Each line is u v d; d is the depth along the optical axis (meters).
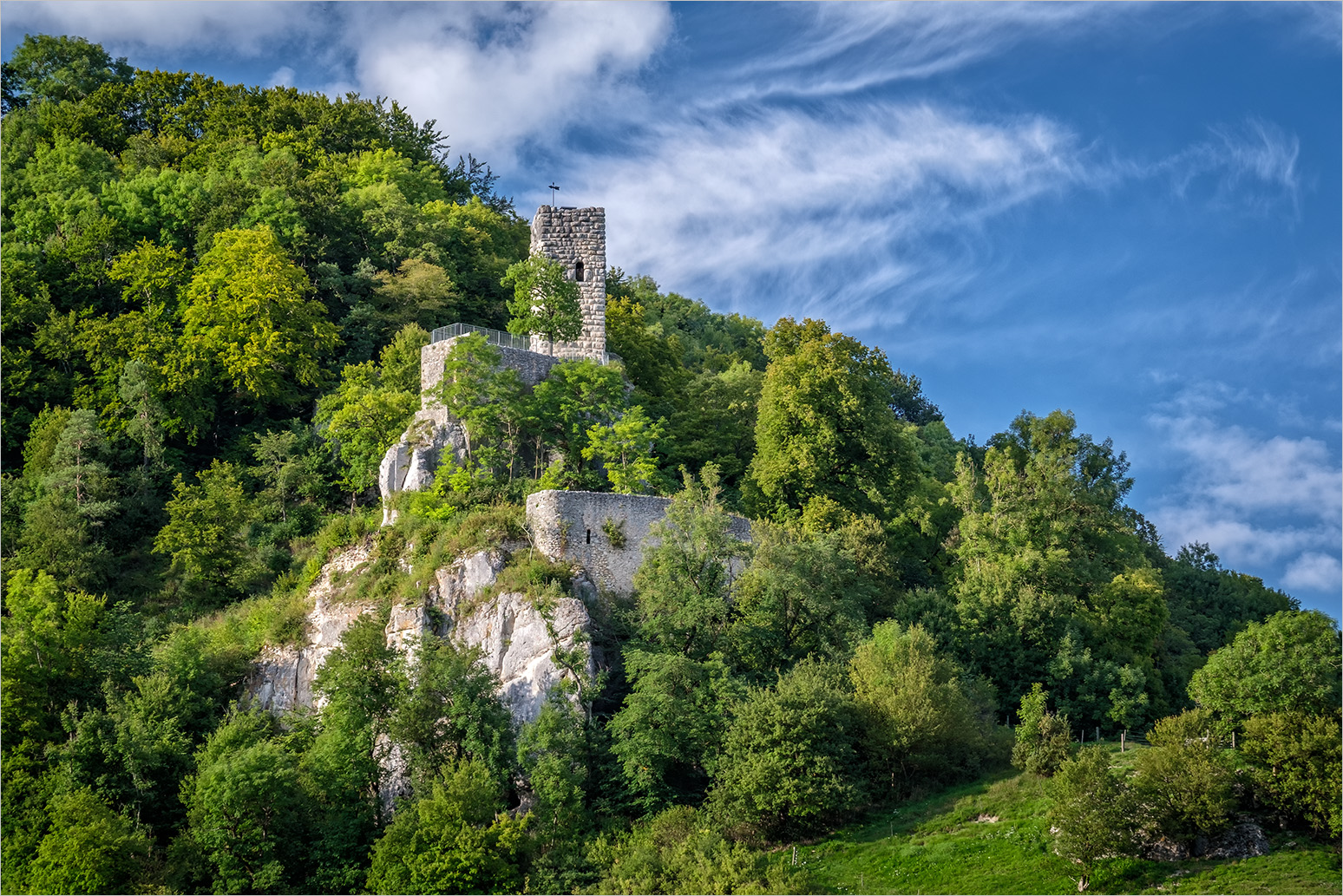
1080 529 92.44
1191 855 61.12
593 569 76.12
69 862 61.53
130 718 68.12
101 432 92.75
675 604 72.69
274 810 64.75
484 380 86.12
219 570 84.62
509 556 75.62
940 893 60.09
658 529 75.38
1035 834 63.12
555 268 95.56
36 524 85.12
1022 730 69.88
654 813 66.50
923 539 95.69
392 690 68.81
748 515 91.69
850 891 60.88
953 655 78.12
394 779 69.31
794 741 65.88
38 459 91.94
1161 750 63.56
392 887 61.38
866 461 94.19
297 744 70.25
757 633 73.25
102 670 71.56
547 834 63.78
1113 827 60.47
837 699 68.00
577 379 88.25
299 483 93.12
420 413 87.19
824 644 74.00
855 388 94.31
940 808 67.19
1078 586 87.56
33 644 70.12
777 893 58.28
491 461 83.06
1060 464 93.69
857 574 82.50
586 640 70.81
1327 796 60.66
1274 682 66.94
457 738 68.19
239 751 66.12
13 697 67.69
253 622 78.44
